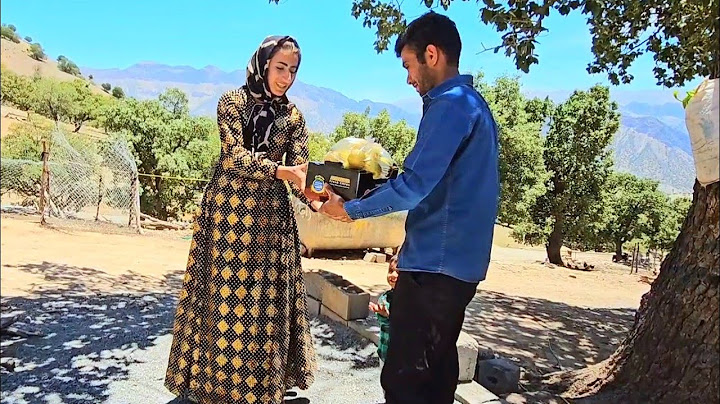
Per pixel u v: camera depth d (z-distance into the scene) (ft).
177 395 9.63
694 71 16.96
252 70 8.73
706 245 9.37
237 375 8.89
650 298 10.79
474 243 7.11
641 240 81.46
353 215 7.15
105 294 18.48
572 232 61.41
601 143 62.85
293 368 9.79
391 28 18.54
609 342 19.31
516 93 63.05
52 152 42.70
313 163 7.88
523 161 61.05
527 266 43.34
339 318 15.17
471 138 6.89
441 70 7.11
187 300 9.34
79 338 13.34
